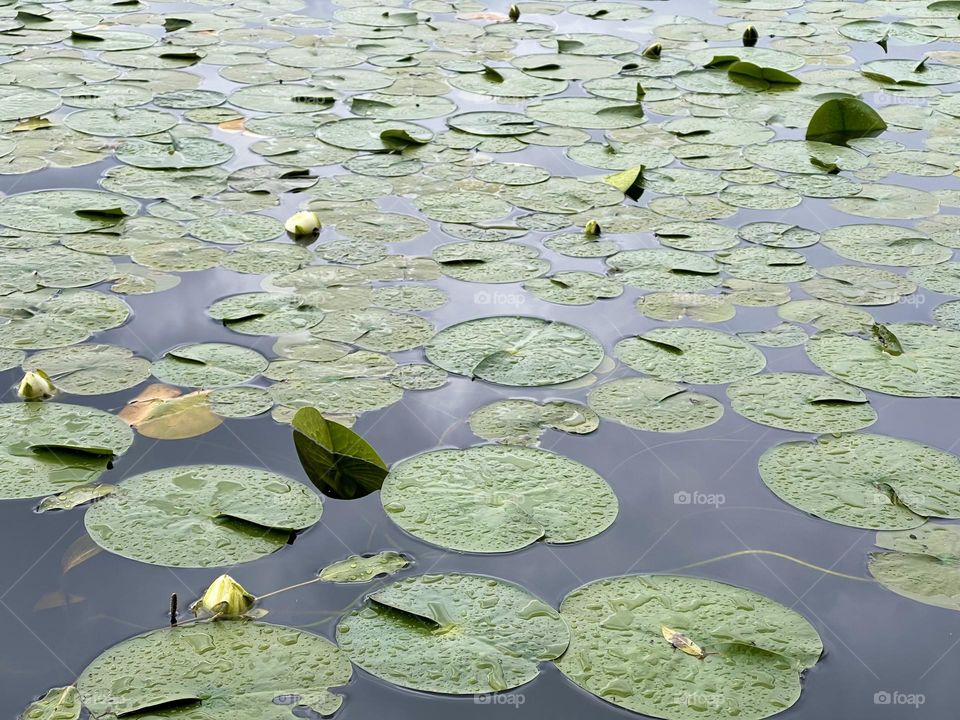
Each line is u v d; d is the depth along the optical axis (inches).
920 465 109.5
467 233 163.0
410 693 78.7
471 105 223.0
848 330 137.5
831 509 103.2
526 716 77.1
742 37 281.1
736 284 149.6
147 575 90.7
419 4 313.9
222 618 85.7
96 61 242.1
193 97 220.2
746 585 93.2
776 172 191.9
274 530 96.3
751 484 107.2
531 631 85.4
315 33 275.4
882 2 327.3
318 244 156.9
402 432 112.6
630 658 83.0
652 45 261.1
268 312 136.3
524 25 292.8
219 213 165.8
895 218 172.6
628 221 169.6
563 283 147.2
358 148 195.6
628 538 98.4
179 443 108.9
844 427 116.1
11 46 250.7
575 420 116.3
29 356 124.0
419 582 90.4
